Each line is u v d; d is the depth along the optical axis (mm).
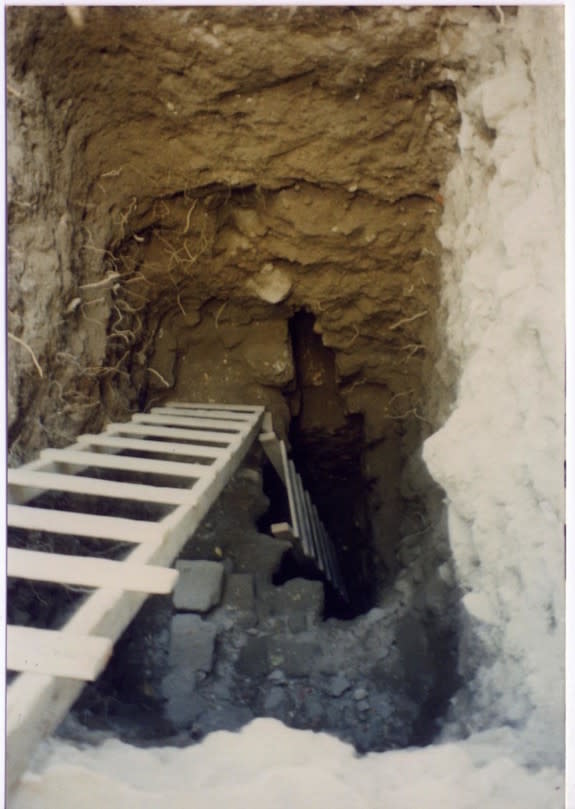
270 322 4441
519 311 2467
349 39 3137
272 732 2279
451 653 2998
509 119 2748
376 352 4309
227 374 4531
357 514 5113
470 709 2541
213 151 3555
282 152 3549
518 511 2383
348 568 5137
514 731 2170
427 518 3773
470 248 3123
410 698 3184
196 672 3246
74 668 1755
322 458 5086
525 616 2287
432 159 3506
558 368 2197
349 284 4066
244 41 3148
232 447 3436
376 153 3525
